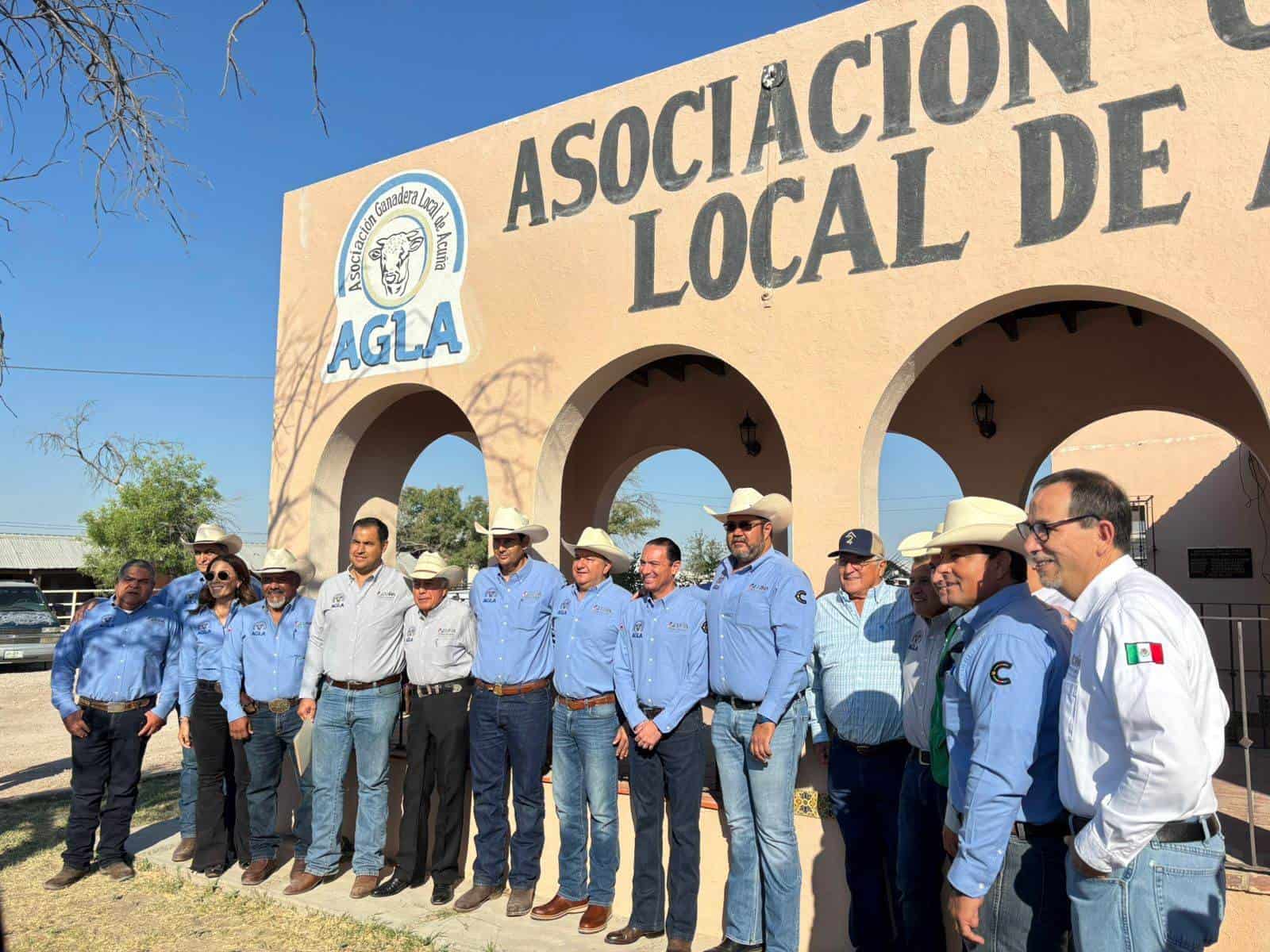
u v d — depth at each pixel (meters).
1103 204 4.42
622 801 5.36
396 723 6.52
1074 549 2.77
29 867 6.28
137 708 6.17
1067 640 3.01
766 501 4.53
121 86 4.91
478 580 5.57
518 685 5.34
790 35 5.39
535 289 6.30
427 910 5.39
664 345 5.71
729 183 5.53
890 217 4.98
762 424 9.55
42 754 10.28
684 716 4.74
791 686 4.34
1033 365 8.71
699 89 5.70
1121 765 2.54
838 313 5.09
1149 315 8.10
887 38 5.06
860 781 4.35
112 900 5.67
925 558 3.88
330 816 5.71
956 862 2.88
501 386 6.39
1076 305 7.88
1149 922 2.51
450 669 5.57
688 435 9.89
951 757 3.17
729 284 5.47
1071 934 2.89
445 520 36.47
